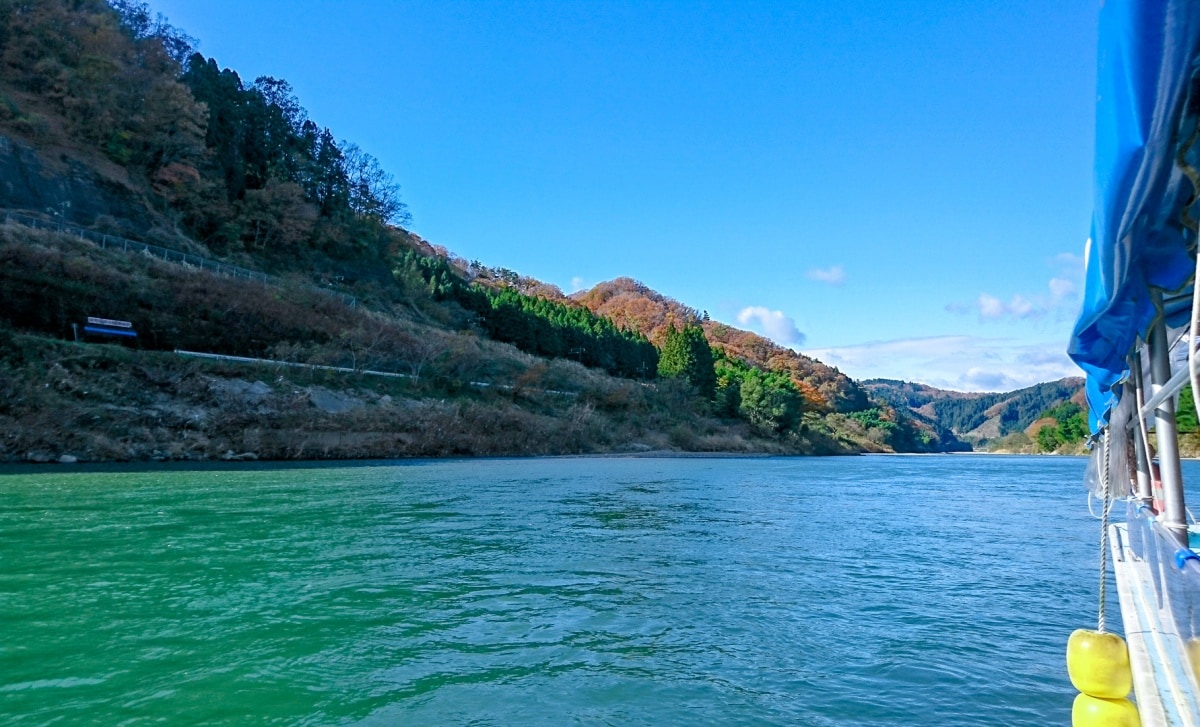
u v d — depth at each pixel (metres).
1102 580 3.76
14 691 5.25
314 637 6.70
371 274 70.56
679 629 7.31
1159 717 2.28
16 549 10.19
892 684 5.89
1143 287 2.90
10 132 42.94
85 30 50.38
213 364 35.16
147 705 5.09
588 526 14.48
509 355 66.81
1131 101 1.61
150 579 8.62
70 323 33.44
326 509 15.77
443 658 6.27
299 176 72.19
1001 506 21.25
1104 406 5.18
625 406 65.94
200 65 65.44
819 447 89.19
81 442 26.78
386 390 43.59
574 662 6.25
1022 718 5.25
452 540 12.23
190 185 56.34
